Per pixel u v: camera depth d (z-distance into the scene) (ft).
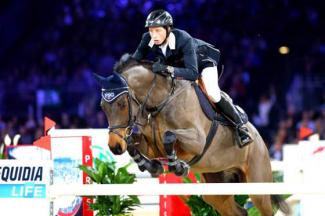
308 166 35.86
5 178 24.13
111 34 96.37
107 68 91.45
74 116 78.28
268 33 93.81
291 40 92.22
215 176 32.40
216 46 92.58
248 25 94.89
